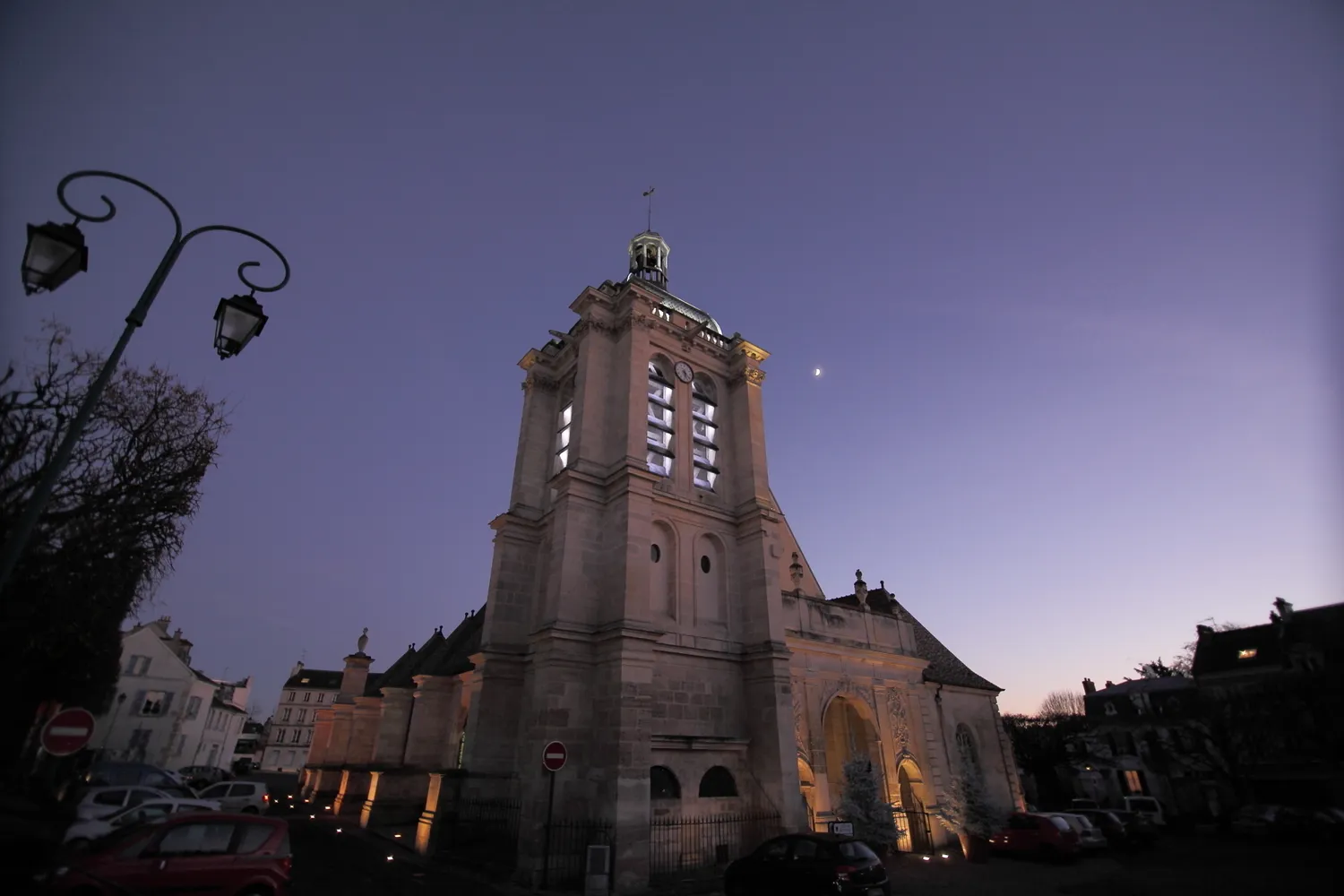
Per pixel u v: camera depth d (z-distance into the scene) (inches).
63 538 633.0
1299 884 740.7
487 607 1029.8
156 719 2069.4
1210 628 1413.6
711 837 801.6
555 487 936.9
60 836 707.4
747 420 1103.6
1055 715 1919.3
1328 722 1123.3
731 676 930.1
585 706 797.2
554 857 698.2
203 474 746.8
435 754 1229.1
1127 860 986.7
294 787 2353.6
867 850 598.2
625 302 1055.0
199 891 450.9
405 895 609.9
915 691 1194.6
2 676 713.6
